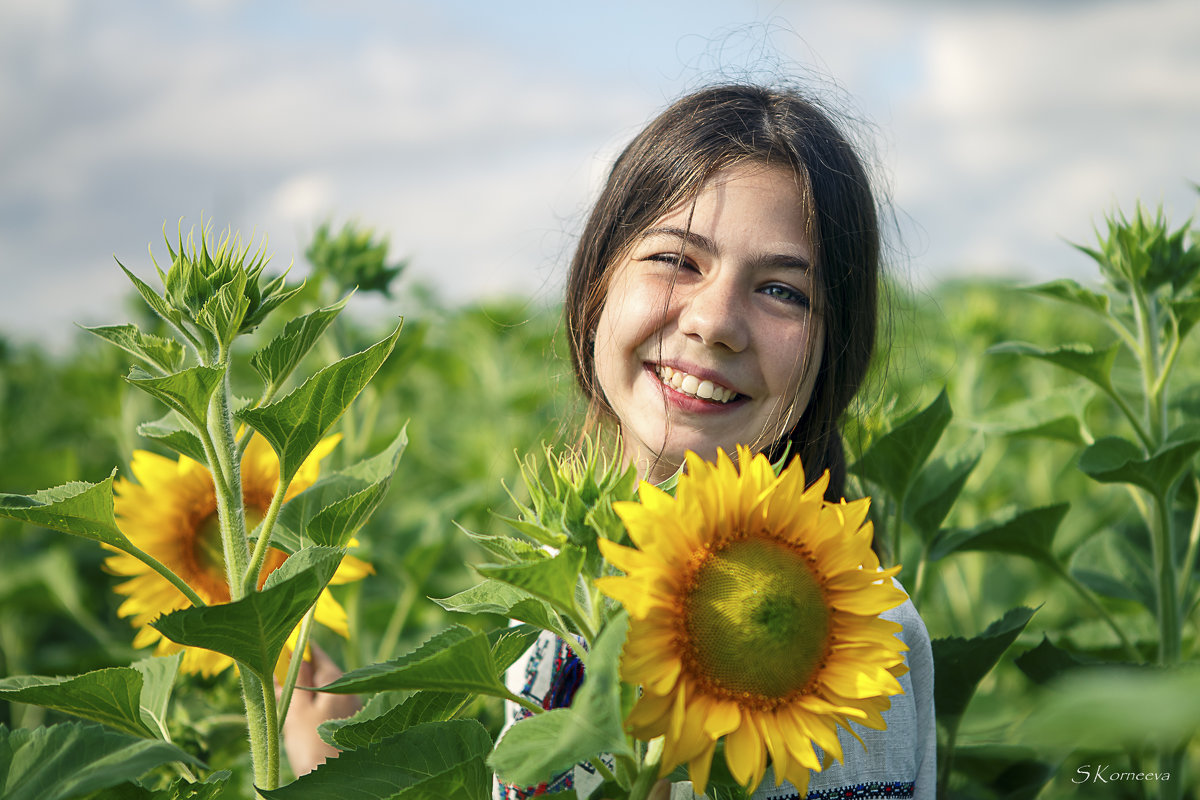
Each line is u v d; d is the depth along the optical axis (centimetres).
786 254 202
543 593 123
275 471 227
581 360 244
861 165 237
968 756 244
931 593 365
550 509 129
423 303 478
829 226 212
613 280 223
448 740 141
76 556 455
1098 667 226
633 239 214
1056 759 239
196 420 144
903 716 190
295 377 393
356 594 308
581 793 204
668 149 218
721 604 125
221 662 215
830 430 226
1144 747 238
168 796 148
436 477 540
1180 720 60
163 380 134
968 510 393
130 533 222
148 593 223
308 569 126
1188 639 284
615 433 239
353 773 136
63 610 416
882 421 271
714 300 200
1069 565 284
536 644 221
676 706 119
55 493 148
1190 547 257
